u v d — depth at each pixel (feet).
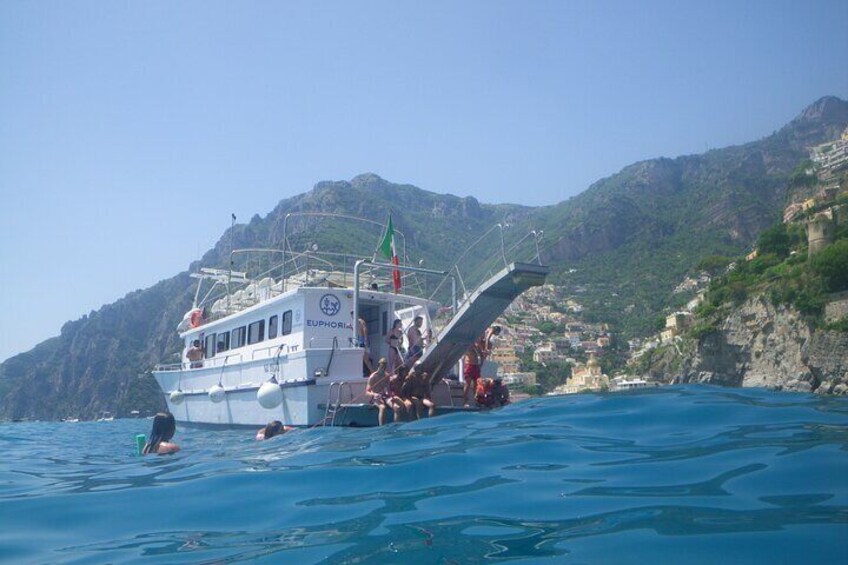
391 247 58.75
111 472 27.58
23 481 26.71
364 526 14.87
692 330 298.76
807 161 469.16
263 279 67.31
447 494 17.38
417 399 42.68
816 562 10.57
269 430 42.16
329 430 40.22
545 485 17.43
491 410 39.88
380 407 41.52
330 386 45.14
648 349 381.19
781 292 253.65
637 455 20.39
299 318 50.85
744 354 267.80
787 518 12.85
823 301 233.96
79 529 16.79
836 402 29.40
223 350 64.08
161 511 18.12
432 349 43.65
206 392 62.39
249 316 58.80
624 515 14.02
